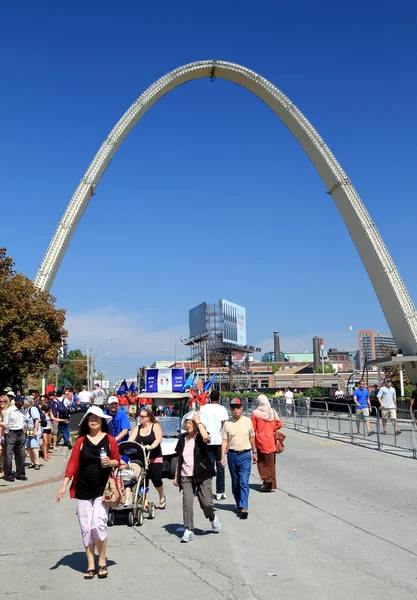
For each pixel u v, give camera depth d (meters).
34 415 17.73
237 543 8.72
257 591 6.58
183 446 9.27
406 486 13.24
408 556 7.88
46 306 31.06
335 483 13.89
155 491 13.98
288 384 117.62
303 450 20.62
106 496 7.29
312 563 7.63
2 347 27.95
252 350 103.81
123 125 54.66
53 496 13.71
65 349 91.06
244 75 57.03
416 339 48.88
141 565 7.73
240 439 10.65
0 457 17.16
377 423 20.39
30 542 9.24
